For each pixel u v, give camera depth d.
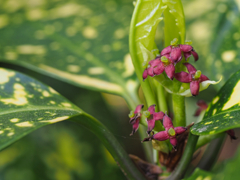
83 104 0.45
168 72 0.22
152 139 0.23
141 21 0.23
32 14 0.35
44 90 0.25
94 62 0.31
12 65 0.42
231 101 0.23
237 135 0.52
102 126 0.23
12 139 0.20
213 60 0.30
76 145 0.40
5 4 0.35
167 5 0.22
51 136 0.41
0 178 0.38
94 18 0.34
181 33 0.23
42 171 0.39
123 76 0.30
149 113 0.23
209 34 0.36
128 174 0.24
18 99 0.24
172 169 0.25
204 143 0.24
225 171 0.20
